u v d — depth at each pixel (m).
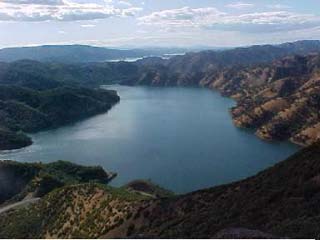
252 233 39.03
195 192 88.44
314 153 76.31
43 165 199.50
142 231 85.00
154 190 157.50
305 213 54.38
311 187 62.53
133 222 91.31
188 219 76.56
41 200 132.12
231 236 39.06
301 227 44.75
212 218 71.19
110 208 105.19
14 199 175.62
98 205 110.25
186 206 84.56
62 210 117.94
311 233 42.25
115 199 108.75
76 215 112.88
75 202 118.56
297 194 62.97
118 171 199.88
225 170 192.25
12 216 130.25
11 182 192.75
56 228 111.06
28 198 172.50
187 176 185.75
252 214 64.12
